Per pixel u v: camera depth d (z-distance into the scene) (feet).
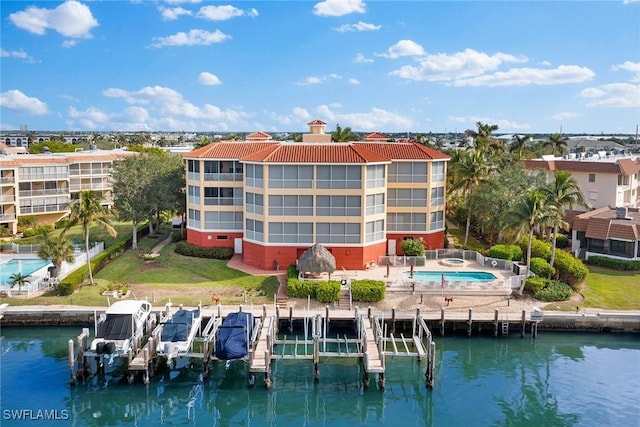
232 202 202.18
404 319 147.43
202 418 109.91
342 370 130.41
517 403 114.32
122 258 200.95
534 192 167.94
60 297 160.97
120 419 108.78
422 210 201.57
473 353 138.21
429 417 109.50
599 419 107.96
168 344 122.31
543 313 148.25
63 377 123.85
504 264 184.85
